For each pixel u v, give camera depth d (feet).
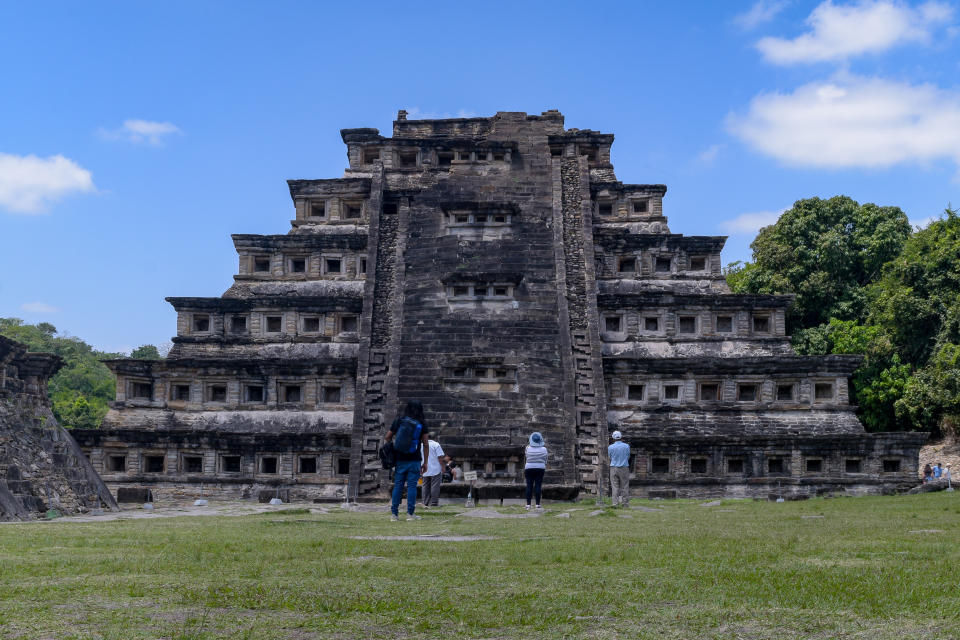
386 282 134.31
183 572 26.63
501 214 142.00
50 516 66.28
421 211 145.28
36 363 76.38
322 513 71.00
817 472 133.90
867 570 26.89
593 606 21.22
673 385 139.03
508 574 26.48
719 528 47.88
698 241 150.61
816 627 18.86
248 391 139.85
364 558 30.86
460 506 84.43
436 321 127.54
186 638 17.21
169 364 137.59
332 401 138.62
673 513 69.51
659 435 133.69
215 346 143.74
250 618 19.42
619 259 152.97
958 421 160.97
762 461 133.18
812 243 197.98
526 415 115.34
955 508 67.87
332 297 142.82
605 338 144.25
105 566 27.84
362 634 18.08
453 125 174.60
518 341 124.36
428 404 116.37
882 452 133.59
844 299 195.31
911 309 166.20
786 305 143.84
